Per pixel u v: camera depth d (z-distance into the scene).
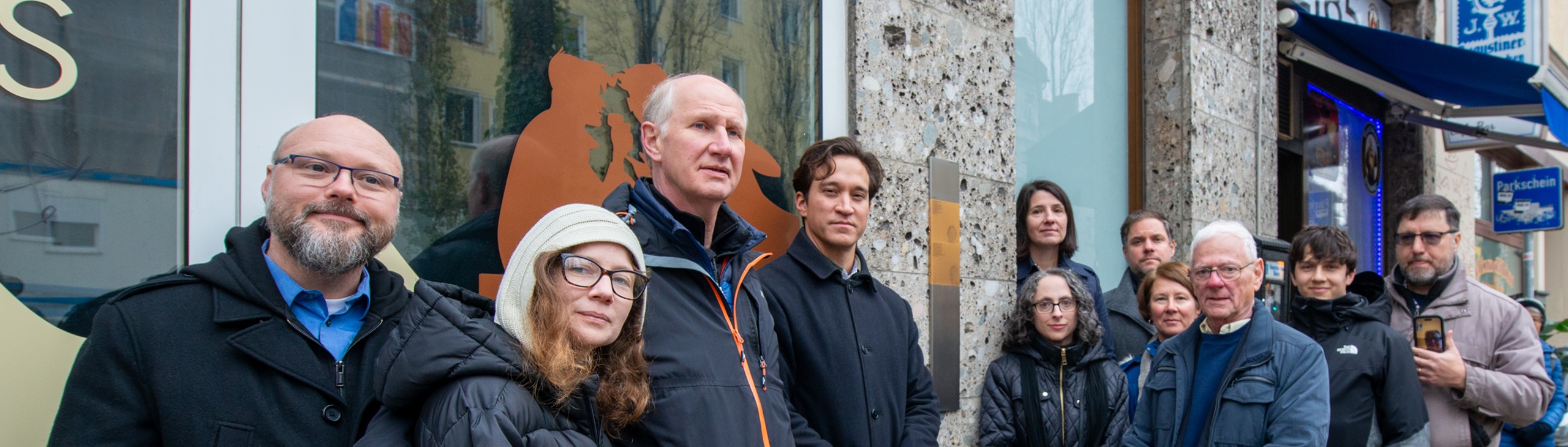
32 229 1.64
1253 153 4.91
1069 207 3.71
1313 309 2.84
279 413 1.53
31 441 1.62
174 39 1.81
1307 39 5.30
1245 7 4.88
